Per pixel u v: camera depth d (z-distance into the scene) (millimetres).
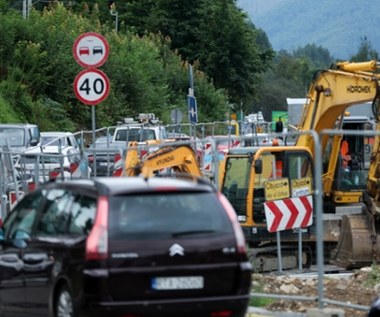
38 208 27578
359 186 57500
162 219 24656
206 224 24938
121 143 81812
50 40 112688
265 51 184750
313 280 37250
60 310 25203
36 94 108625
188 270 24406
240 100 177000
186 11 179125
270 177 47188
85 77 43812
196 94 152250
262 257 45750
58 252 25312
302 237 45812
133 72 128125
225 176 47812
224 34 175000
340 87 53125
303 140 51719
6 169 45656
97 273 23812
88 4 180250
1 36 107625
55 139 71688
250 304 32000
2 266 28156
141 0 184250
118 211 24469
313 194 45375
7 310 28188
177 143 37594
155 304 24047
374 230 47344
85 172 43531
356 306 28672
